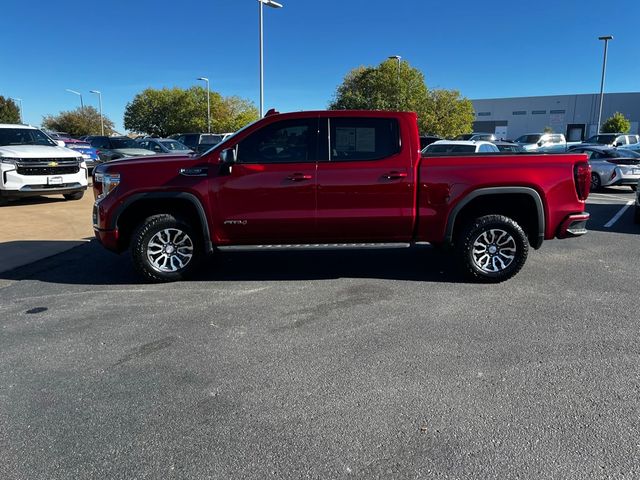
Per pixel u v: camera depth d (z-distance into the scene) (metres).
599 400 3.17
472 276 5.59
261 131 5.41
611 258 6.81
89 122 72.75
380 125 5.41
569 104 60.16
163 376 3.55
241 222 5.43
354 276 5.96
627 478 2.46
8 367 3.71
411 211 5.42
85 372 3.62
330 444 2.76
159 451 2.72
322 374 3.56
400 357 3.81
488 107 64.50
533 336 4.17
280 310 4.84
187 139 27.78
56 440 2.82
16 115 67.69
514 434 2.83
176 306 4.97
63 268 6.44
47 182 11.41
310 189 5.36
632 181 15.72
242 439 2.82
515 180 5.33
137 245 5.52
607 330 4.28
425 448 2.72
